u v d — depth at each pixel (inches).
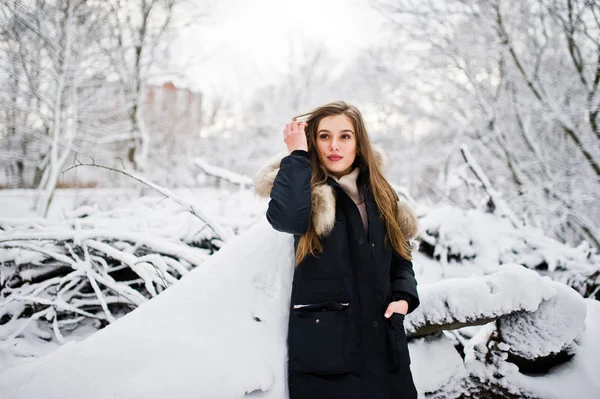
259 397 50.3
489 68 303.7
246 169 508.4
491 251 140.0
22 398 46.2
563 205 242.1
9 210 151.8
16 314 105.6
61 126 284.7
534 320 66.1
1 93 247.1
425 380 66.7
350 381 48.6
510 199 258.2
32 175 328.5
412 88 345.1
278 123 462.3
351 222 53.6
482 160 321.1
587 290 120.0
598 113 240.8
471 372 70.3
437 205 206.5
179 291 58.6
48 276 113.5
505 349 68.4
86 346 51.7
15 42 245.8
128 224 132.3
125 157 407.2
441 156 348.2
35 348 96.3
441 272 134.0
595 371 66.7
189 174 465.1
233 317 56.1
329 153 58.0
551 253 136.3
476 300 65.1
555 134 284.4
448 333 102.4
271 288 58.5
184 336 53.4
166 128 491.8
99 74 300.4
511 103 290.5
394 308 52.7
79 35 273.3
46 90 272.8
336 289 50.9
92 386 47.6
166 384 47.9
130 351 50.9
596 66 238.7
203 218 101.2
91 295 110.6
